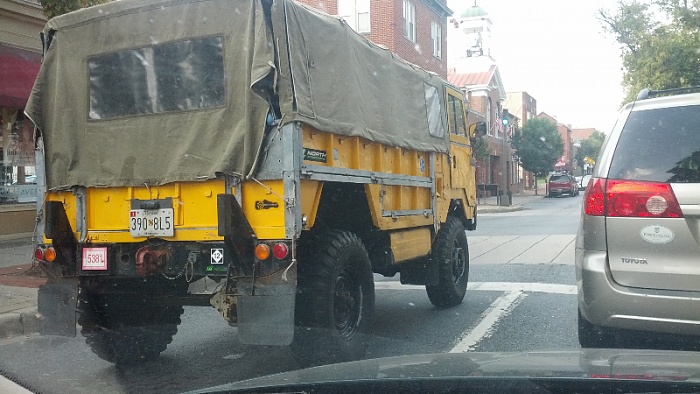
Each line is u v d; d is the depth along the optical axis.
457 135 8.75
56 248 5.42
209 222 4.99
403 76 7.01
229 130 4.98
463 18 50.97
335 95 5.38
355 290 5.50
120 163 5.36
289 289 4.56
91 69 5.58
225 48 5.05
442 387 2.37
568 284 9.16
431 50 32.34
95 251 5.39
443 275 7.70
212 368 5.61
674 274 4.15
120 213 5.38
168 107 5.26
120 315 5.65
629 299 4.22
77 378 5.36
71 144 5.57
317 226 5.49
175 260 5.11
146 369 5.62
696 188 4.16
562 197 50.53
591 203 4.50
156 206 5.15
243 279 4.71
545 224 20.81
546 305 7.78
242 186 4.84
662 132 4.40
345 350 5.13
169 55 5.27
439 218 7.78
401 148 6.74
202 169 4.98
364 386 2.40
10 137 13.79
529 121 51.97
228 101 5.01
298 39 4.95
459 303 8.09
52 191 5.59
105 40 5.54
